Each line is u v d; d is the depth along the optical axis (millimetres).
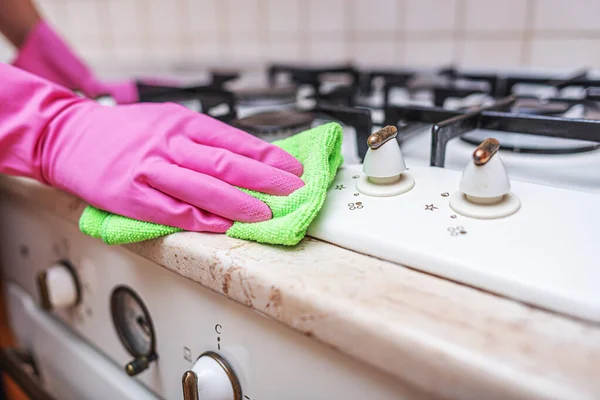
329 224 304
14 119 399
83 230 370
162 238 334
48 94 404
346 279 262
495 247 259
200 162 335
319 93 718
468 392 206
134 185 334
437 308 234
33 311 603
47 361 599
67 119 400
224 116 586
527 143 509
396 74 750
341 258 286
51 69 745
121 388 447
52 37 744
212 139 359
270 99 737
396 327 223
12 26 739
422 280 259
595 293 221
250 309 306
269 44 981
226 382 332
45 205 452
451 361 208
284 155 349
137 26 1143
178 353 378
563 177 417
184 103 706
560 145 498
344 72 789
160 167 331
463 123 412
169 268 335
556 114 533
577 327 217
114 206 345
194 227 328
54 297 476
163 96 648
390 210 309
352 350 242
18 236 593
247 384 328
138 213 337
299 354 288
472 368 202
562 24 698
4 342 789
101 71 1197
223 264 293
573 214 284
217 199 313
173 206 325
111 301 432
